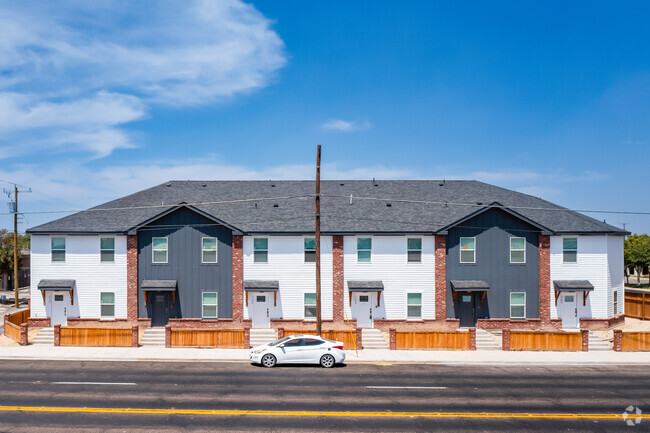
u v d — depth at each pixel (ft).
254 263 102.63
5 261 173.27
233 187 123.75
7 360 77.10
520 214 102.99
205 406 53.72
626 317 118.52
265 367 73.46
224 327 100.99
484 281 103.24
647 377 69.72
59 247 102.17
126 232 100.68
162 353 81.20
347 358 79.25
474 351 85.10
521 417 51.47
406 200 107.55
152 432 45.62
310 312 102.89
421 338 86.02
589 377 69.41
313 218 107.24
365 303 102.89
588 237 104.47
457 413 52.49
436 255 102.89
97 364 74.59
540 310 103.19
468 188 124.88
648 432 47.29
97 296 101.60
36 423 47.93
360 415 51.34
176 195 118.32
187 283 102.42
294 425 47.98
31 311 101.50
